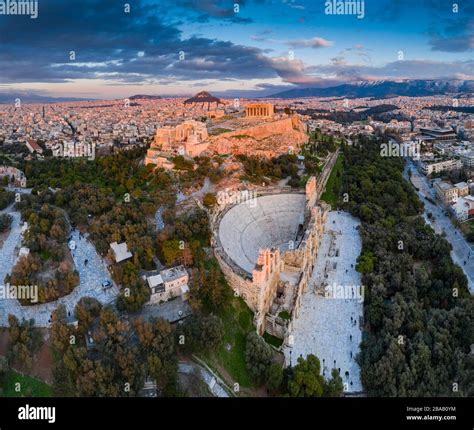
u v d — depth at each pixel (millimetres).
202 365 137250
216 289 155500
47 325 138625
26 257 156375
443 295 182000
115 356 121625
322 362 150125
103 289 155000
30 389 118812
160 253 174000
